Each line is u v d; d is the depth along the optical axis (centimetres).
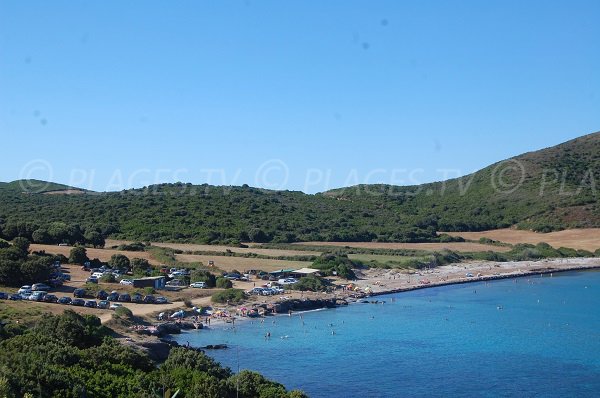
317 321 12094
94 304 10750
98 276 13538
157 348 8406
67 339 6800
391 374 8350
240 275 16025
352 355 9331
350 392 7581
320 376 8231
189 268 15962
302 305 13650
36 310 9362
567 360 9069
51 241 17050
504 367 8700
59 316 7650
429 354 9438
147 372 5978
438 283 17625
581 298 15112
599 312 13100
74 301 10719
